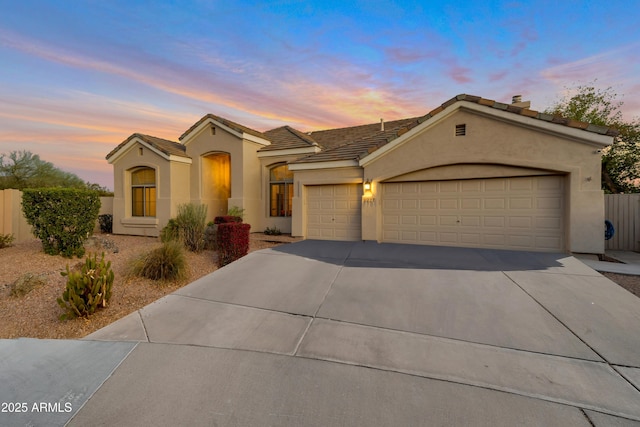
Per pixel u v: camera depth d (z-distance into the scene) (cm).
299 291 616
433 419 260
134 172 1619
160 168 1497
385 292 599
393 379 323
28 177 2175
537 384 313
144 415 267
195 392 302
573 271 709
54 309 538
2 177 2109
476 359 364
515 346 394
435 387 308
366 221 1166
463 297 562
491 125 955
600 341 403
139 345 406
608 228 1007
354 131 1780
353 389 305
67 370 344
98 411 273
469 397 291
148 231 1521
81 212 880
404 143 1083
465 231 1038
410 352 382
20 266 759
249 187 1495
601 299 541
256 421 259
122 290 628
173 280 695
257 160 1552
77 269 744
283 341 416
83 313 504
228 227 874
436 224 1080
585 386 310
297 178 1316
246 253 946
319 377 327
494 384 313
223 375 332
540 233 938
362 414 267
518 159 922
